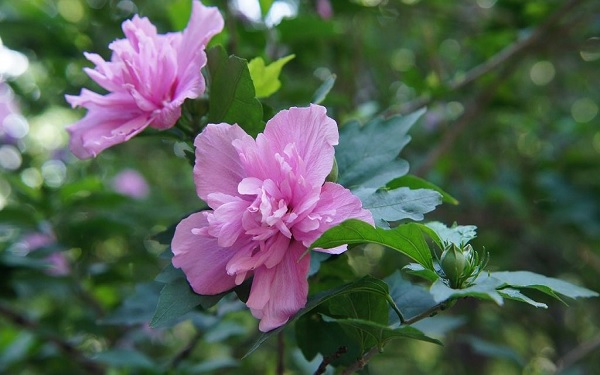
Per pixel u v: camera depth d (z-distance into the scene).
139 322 0.49
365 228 0.32
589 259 0.95
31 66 0.91
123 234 0.69
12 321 0.63
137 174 0.95
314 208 0.33
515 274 0.37
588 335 1.18
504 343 1.16
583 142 1.13
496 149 1.11
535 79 1.20
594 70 1.14
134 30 0.39
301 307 0.34
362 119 0.64
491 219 0.97
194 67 0.37
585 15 0.74
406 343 1.26
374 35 1.04
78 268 0.68
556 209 0.91
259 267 0.34
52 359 0.72
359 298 0.37
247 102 0.37
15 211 0.62
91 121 0.40
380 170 0.40
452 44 1.04
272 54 0.59
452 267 0.33
